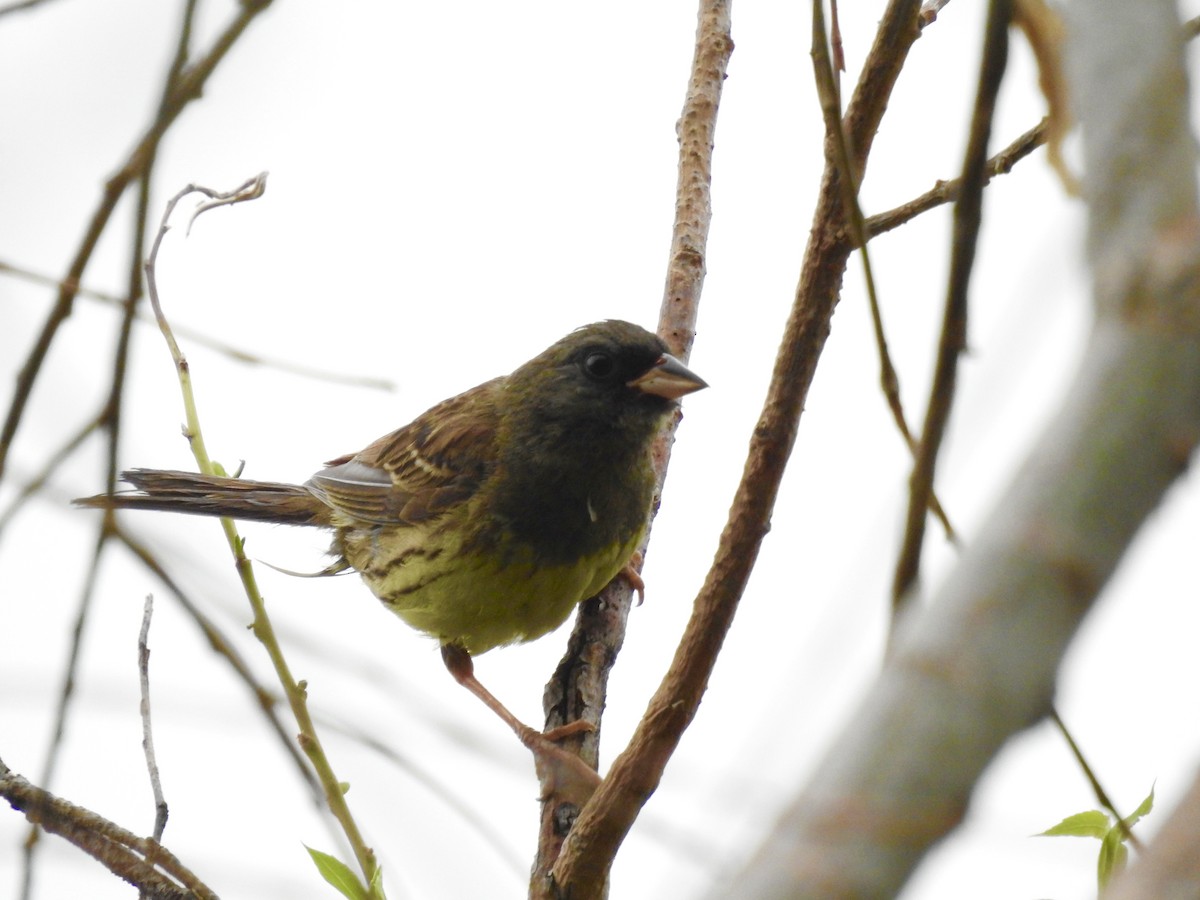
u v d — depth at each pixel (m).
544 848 9.03
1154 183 2.75
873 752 2.63
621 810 7.29
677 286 11.43
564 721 10.46
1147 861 2.53
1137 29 2.86
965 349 4.25
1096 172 2.81
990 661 2.61
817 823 2.64
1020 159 6.46
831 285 6.56
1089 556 2.60
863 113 6.47
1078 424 2.66
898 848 2.58
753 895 2.64
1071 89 3.00
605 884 7.64
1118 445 2.62
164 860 6.59
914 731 2.62
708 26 11.36
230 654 5.18
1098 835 5.88
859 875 2.58
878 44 6.37
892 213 6.48
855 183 5.82
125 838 6.69
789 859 2.64
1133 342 2.65
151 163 4.35
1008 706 2.60
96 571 4.79
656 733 7.14
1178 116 2.79
